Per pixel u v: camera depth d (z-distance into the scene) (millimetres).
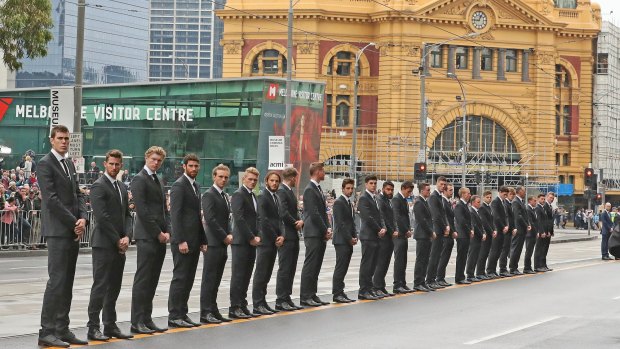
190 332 17812
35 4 46906
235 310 19875
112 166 16734
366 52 90500
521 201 32156
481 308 22000
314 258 22109
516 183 91938
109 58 146875
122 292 24734
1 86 97812
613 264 37438
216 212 18984
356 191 59844
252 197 20000
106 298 16875
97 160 62625
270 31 89562
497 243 30594
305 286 22203
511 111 93000
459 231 28375
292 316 20297
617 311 21516
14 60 47594
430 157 89688
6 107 63031
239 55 90188
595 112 104625
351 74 90438
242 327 18562
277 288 21328
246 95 60844
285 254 21219
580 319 20141
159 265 17656
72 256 16078
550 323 19500
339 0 89938
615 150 113188
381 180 87875
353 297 24219
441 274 27578
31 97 62656
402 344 16719
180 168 60000
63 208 15867
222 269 19219
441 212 26781
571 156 97750
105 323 16938
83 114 62875
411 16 88625
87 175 52406
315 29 88875
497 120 92688
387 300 23609
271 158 43406
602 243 40906
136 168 62375
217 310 19266
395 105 89062
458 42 90938
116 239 16656
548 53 93812
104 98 62656
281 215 21078
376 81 90312
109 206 16656
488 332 18203
